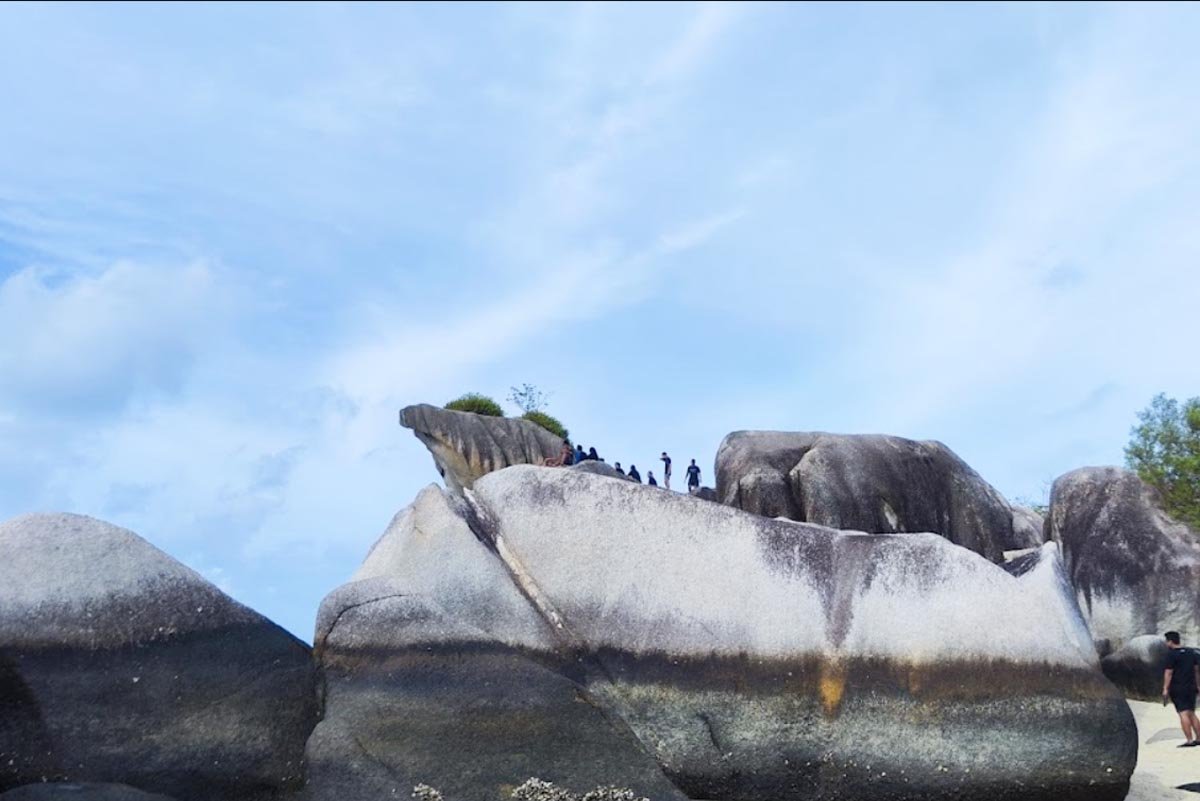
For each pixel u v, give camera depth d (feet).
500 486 41.57
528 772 34.37
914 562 39.47
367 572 40.29
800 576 39.50
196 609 33.30
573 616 39.04
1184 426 81.97
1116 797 37.73
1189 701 50.78
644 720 37.81
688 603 39.06
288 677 33.60
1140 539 69.10
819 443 68.95
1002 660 38.04
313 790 32.83
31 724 30.96
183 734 31.99
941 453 70.13
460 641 36.11
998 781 37.22
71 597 32.27
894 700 37.86
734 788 37.68
